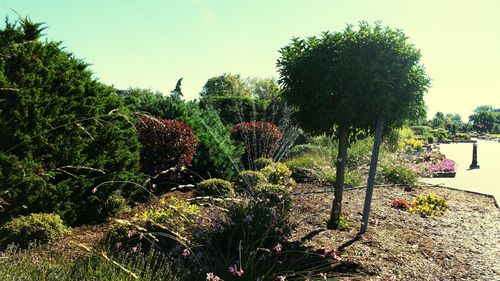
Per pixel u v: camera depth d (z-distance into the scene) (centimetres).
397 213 903
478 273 561
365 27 716
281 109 1989
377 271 544
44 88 680
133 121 902
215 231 580
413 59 705
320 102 701
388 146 2022
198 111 1546
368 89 687
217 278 423
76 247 545
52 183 672
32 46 657
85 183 712
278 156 1698
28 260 430
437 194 1184
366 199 729
